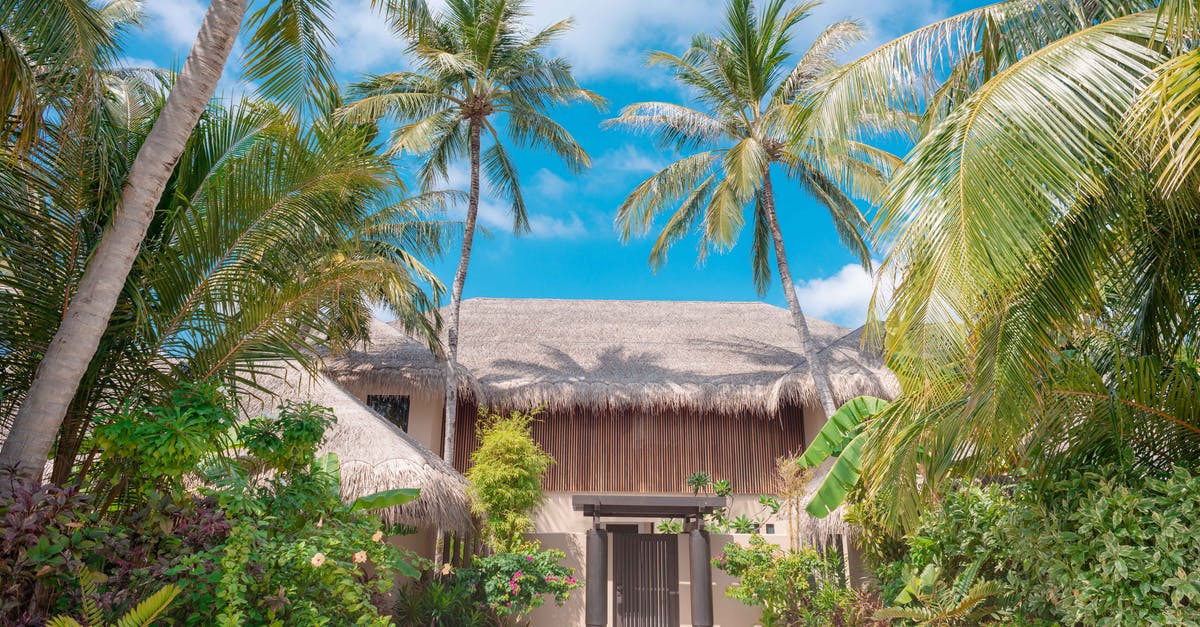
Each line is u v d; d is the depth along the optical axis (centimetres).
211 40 497
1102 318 558
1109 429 535
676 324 1916
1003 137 403
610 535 1205
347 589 523
